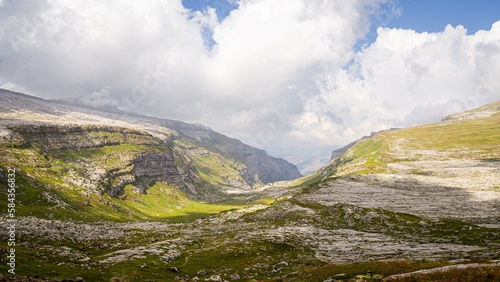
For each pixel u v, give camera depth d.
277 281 47.69
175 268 61.53
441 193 162.50
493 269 29.23
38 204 190.25
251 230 121.62
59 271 46.72
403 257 67.06
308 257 74.62
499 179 180.00
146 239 102.19
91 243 83.81
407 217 119.50
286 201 172.12
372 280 37.50
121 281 47.72
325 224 124.69
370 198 161.50
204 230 132.38
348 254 76.12
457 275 29.95
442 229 101.44
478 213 124.31
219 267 67.38
